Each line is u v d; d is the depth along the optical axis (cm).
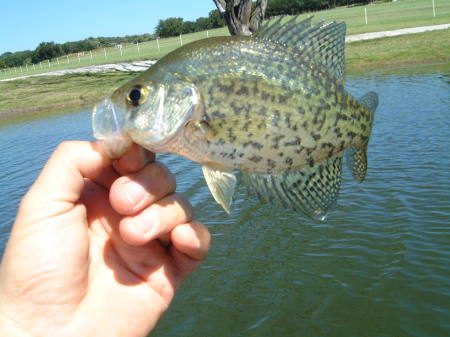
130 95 23
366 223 72
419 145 105
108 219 25
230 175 25
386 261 62
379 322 52
